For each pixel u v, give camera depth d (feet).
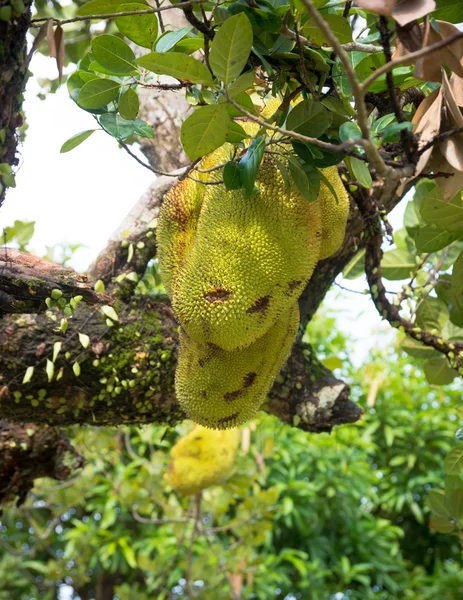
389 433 15.01
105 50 3.73
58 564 13.34
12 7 2.93
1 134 3.08
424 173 3.62
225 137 3.47
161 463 10.30
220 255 3.73
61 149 3.90
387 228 5.37
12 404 5.16
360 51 3.91
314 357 5.99
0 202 3.27
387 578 14.98
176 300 3.95
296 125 3.53
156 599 13.91
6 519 14.85
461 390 16.30
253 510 9.53
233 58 3.14
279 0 3.58
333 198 4.16
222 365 4.09
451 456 5.41
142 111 7.47
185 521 10.02
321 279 5.94
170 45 3.60
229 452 6.99
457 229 4.77
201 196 4.11
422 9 2.83
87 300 4.33
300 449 13.96
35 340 5.03
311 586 14.52
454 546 17.62
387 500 16.49
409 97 4.10
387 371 15.81
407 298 5.96
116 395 5.30
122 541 13.14
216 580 10.48
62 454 6.34
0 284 4.10
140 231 5.61
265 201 3.75
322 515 15.26
